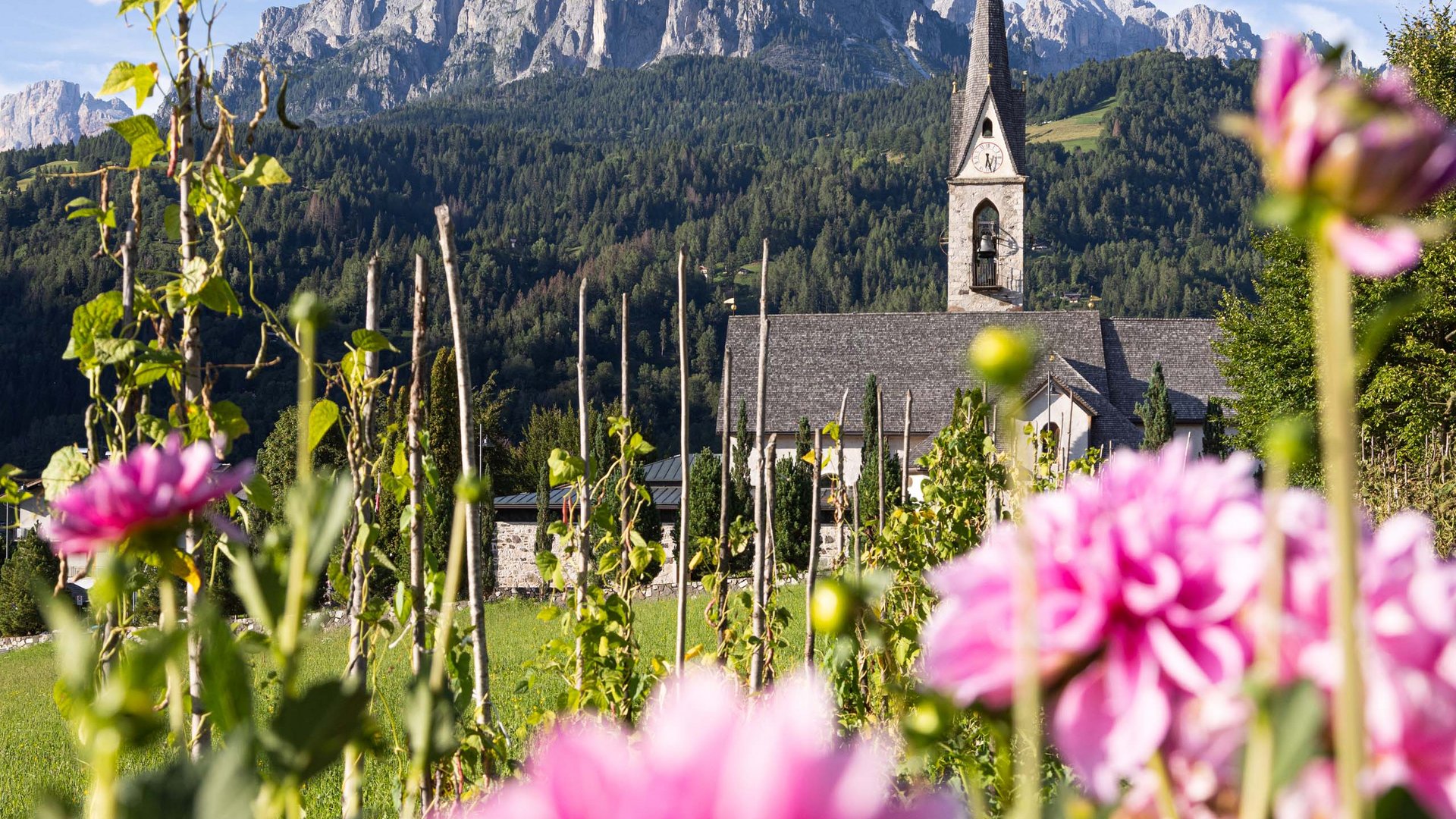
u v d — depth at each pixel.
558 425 44.19
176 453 1.09
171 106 3.05
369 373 3.55
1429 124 0.43
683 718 0.35
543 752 0.39
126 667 0.79
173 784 0.73
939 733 0.79
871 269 140.50
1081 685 0.61
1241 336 23.86
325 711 0.79
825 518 28.83
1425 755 0.56
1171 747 0.61
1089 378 38.50
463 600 25.12
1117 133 178.25
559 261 134.88
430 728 1.06
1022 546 0.58
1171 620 0.59
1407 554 0.61
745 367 40.81
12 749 10.46
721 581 5.54
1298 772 0.53
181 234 3.01
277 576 1.00
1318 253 0.46
